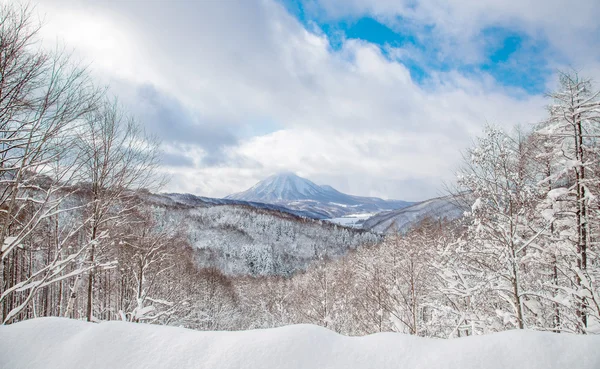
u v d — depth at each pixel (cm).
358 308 1636
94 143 872
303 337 307
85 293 1917
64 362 300
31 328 342
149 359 299
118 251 1362
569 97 847
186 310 2338
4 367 298
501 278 893
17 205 733
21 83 566
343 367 279
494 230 832
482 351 276
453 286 952
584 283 745
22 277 1288
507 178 827
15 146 599
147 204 1327
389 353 290
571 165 790
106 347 311
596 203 793
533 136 891
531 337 280
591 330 746
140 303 1240
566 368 254
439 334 1088
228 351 297
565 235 812
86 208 931
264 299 4562
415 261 1217
